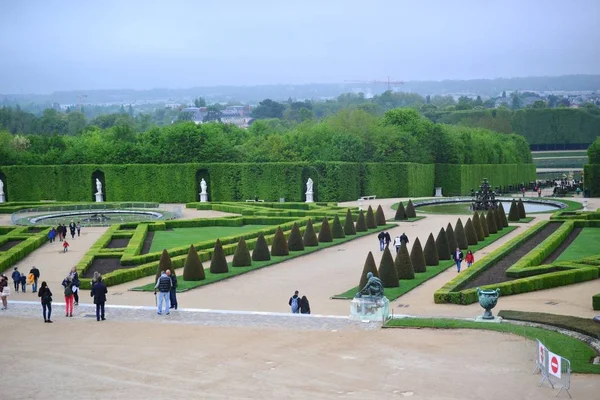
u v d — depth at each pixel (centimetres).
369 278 6431
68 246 12206
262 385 4916
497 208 14050
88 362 5462
